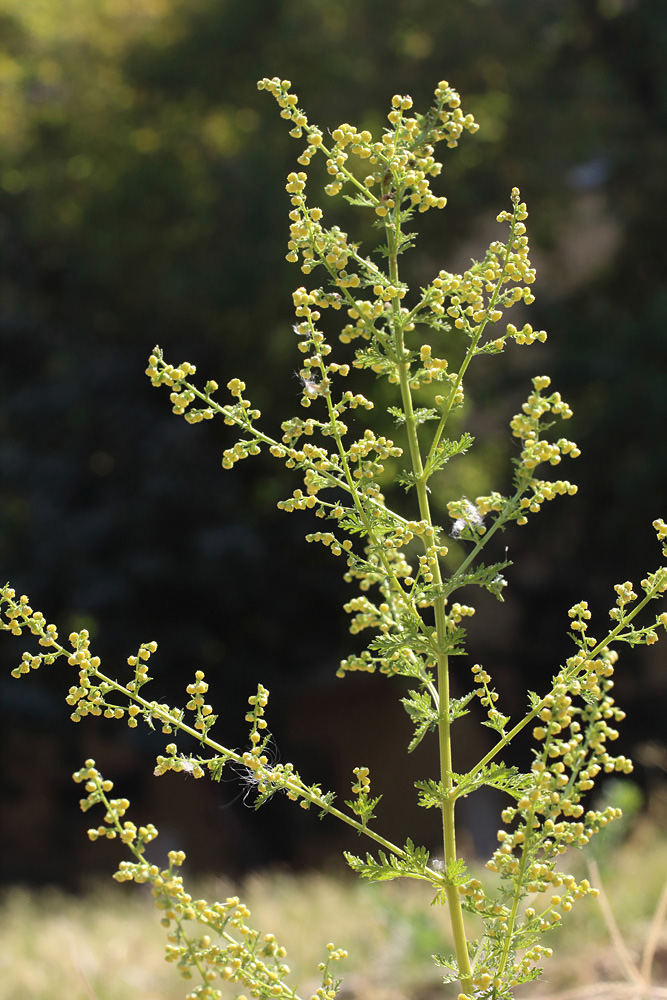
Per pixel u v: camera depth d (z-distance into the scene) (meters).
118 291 16.56
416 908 5.29
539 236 15.95
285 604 15.42
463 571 1.88
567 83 15.56
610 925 3.03
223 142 17.64
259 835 15.87
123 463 15.47
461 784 1.87
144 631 15.08
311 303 1.94
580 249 18.00
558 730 1.81
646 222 15.74
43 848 16.64
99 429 15.51
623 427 14.30
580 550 16.05
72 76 18.05
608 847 3.96
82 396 15.53
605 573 15.81
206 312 15.78
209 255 15.67
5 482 15.63
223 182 15.50
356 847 15.22
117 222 16.30
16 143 18.30
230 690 15.51
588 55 16.02
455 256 16.09
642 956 4.09
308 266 1.93
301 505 1.94
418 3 15.05
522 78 15.34
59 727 15.28
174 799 16.59
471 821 13.73
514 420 1.87
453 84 15.23
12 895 8.67
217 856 15.67
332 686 17.28
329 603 15.83
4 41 19.16
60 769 17.25
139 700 1.82
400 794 15.65
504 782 1.84
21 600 1.80
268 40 16.22
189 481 15.12
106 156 17.72
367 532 1.95
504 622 17.05
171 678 15.20
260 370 16.11
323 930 5.47
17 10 19.14
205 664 15.63
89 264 16.47
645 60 15.14
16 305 17.38
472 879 1.81
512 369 14.98
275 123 15.37
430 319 1.95
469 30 14.79
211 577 14.76
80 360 16.39
